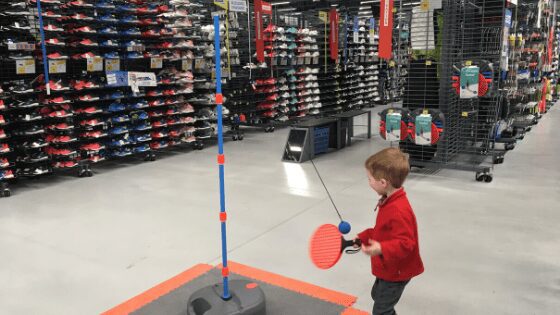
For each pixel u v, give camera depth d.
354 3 15.23
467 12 5.55
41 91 5.59
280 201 4.68
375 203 4.55
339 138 7.49
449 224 3.92
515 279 2.93
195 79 7.60
